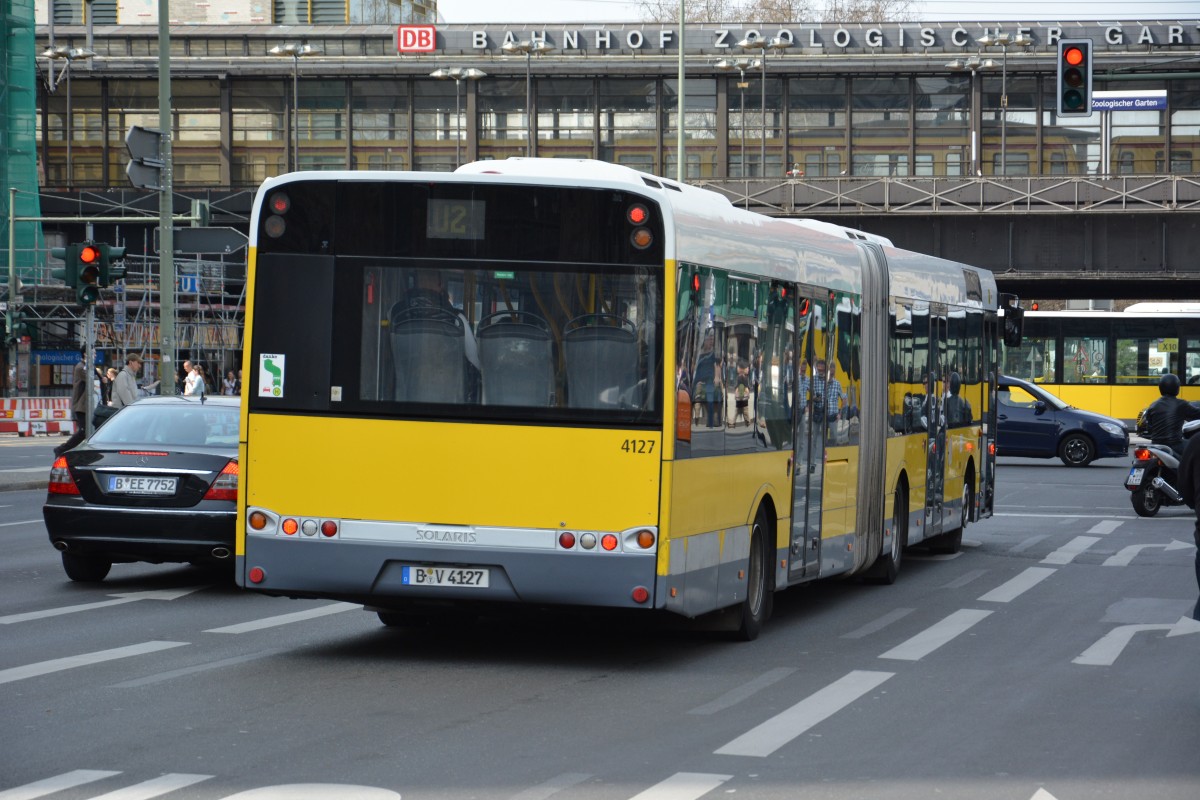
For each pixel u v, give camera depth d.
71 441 37.03
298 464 13.02
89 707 11.11
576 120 89.12
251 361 13.09
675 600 12.76
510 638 14.88
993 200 64.88
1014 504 34.81
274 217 13.05
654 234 12.65
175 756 9.52
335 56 90.06
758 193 67.56
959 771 9.39
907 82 86.75
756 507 14.73
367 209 12.96
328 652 13.82
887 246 20.22
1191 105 83.94
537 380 12.72
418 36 90.19
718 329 13.65
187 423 18.77
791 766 9.46
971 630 15.83
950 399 23.34
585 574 12.61
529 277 12.79
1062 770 9.46
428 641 14.59
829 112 87.62
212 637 14.67
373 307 12.95
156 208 89.38
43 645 14.06
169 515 17.50
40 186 92.44
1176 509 33.47
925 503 21.88
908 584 20.16
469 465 12.77
